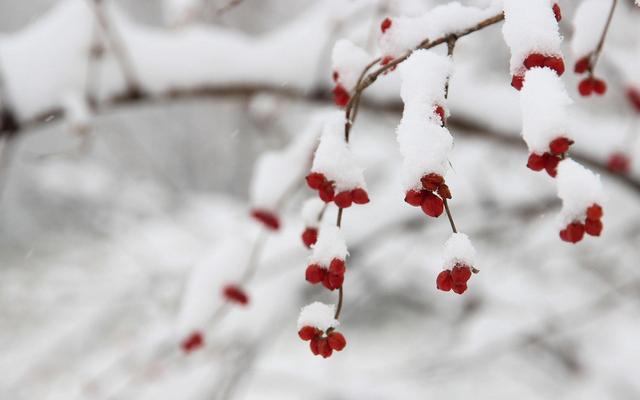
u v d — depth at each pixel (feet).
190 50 8.79
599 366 13.91
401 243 13.43
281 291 11.12
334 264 3.35
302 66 8.95
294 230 10.82
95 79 8.23
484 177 13.74
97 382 13.92
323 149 3.42
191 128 33.32
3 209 25.08
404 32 3.58
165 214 22.35
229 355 11.03
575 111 10.46
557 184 2.98
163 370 12.39
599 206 2.91
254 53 9.00
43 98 7.95
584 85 4.57
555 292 14.82
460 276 3.07
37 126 8.63
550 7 3.14
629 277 14.14
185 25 12.09
